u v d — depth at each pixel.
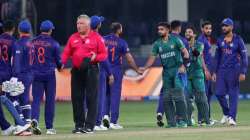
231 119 50.84
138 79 87.81
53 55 45.41
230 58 50.78
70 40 43.50
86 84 43.59
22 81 44.88
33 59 45.22
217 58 51.53
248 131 44.41
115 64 50.50
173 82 48.75
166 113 49.31
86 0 107.56
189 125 50.41
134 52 105.31
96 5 107.25
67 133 44.88
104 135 42.06
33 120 45.00
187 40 50.75
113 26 50.56
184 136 41.06
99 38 43.34
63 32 107.44
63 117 65.19
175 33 49.62
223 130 45.25
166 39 48.69
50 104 45.28
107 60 48.09
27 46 44.81
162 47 48.72
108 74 48.28
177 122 49.25
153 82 87.88
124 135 41.97
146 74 88.00
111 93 50.38
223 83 51.22
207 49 52.59
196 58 50.50
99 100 48.41
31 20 87.19
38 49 45.09
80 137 40.81
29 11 86.69
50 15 107.12
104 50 43.34
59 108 77.75
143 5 108.19
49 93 45.34
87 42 43.09
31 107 45.38
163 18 108.19
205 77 51.78
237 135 41.56
